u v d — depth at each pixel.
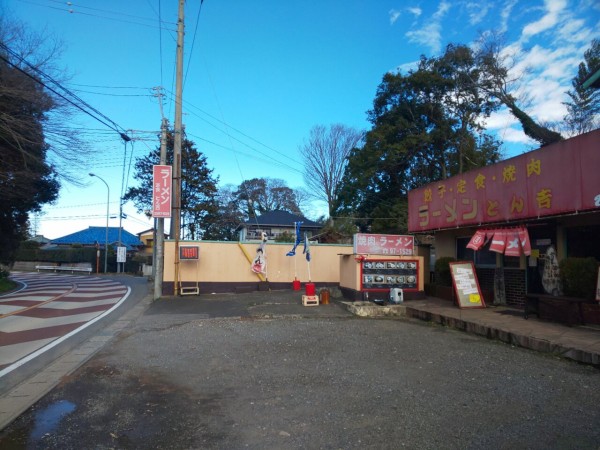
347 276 15.04
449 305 12.52
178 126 17.64
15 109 16.80
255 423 4.38
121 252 42.53
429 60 28.58
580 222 9.77
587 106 26.23
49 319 11.99
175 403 5.00
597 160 8.52
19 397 5.31
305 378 5.92
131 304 15.56
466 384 5.64
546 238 10.89
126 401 5.09
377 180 29.95
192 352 7.56
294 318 11.62
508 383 5.68
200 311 13.01
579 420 4.41
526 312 9.90
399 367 6.48
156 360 7.04
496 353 7.46
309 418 4.50
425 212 14.88
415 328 10.04
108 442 3.99
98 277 35.97
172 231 20.00
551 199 9.58
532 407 4.79
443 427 4.24
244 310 13.02
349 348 7.79
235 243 18.12
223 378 5.96
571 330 8.45
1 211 22.31
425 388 5.46
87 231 61.34
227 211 46.59
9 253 25.80
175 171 17.47
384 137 27.64
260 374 6.13
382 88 29.38
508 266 12.14
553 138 25.50
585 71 26.05
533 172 10.11
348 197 31.61
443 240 15.12
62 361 7.18
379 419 4.45
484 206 11.80
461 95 27.66
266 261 18.62
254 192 57.09
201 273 17.72
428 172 28.89
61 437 4.11
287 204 58.06
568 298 9.09
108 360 7.12
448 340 8.60
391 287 13.97
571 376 6.05
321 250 19.38
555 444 3.86
